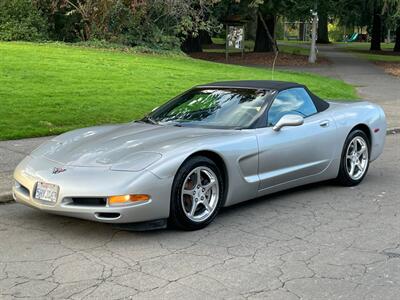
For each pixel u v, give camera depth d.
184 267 4.52
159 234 5.33
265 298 3.95
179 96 7.03
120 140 5.66
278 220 5.82
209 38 53.56
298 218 5.90
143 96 14.38
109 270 4.46
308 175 6.64
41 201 5.15
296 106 6.67
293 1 32.06
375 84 22.28
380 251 4.92
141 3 23.25
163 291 4.06
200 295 3.99
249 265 4.57
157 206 5.03
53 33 25.91
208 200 5.53
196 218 5.40
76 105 12.69
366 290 4.10
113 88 15.02
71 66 17.50
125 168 5.02
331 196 6.81
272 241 5.16
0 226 5.59
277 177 6.16
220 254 4.82
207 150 5.41
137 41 24.95
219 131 5.91
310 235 5.35
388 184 7.49
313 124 6.62
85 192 4.90
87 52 21.19
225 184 5.68
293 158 6.34
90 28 24.45
